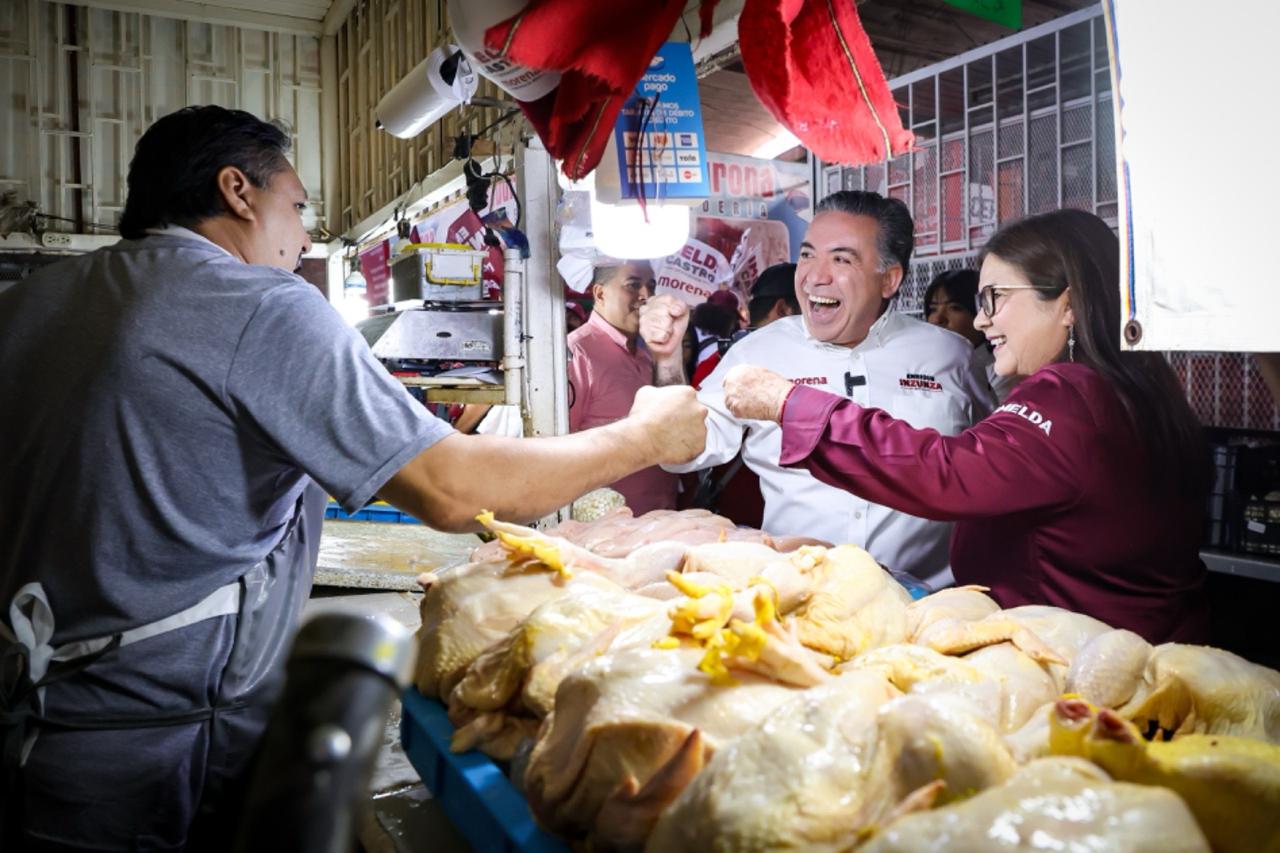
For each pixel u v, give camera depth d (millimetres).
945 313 2539
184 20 6254
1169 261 1173
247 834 375
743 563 1635
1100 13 2047
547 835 1163
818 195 3113
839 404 1983
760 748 912
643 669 1138
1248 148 1086
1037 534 2021
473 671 1479
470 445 1618
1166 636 1943
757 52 1599
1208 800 849
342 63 6254
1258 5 1067
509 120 3113
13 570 1608
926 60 2502
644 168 1969
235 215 1788
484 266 3359
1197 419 1940
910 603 1641
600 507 2713
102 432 1558
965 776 857
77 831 1602
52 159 6078
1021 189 2289
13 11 5945
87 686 1589
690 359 3152
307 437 1573
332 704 396
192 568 1620
